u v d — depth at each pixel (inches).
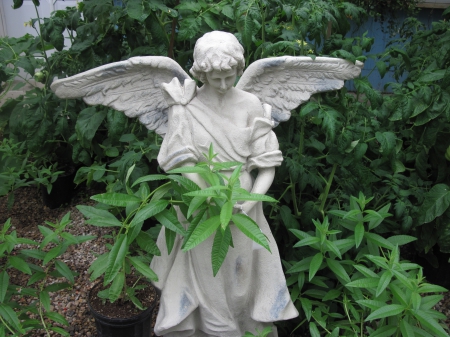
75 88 74.5
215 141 67.2
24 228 136.9
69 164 152.6
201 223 57.4
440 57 102.9
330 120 87.1
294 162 95.3
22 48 143.6
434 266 115.0
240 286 73.4
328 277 94.0
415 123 101.3
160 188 68.7
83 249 122.5
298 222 108.7
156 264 77.9
